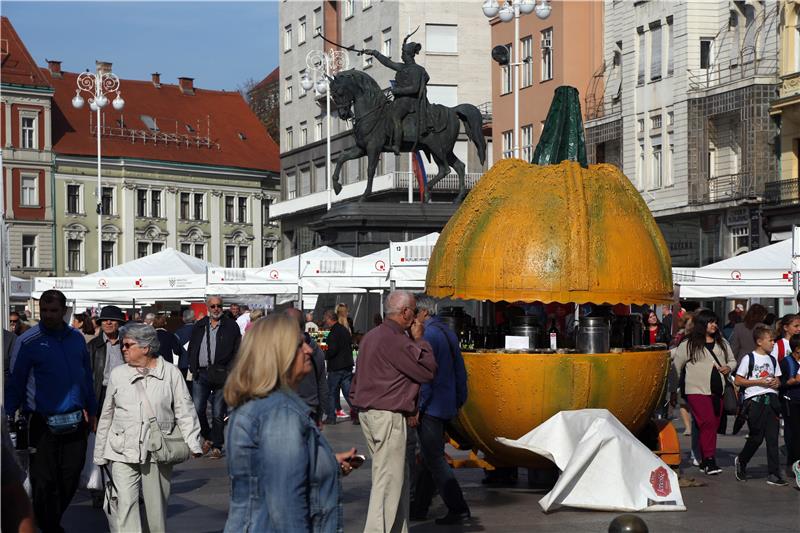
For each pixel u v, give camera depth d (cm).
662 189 5250
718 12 5072
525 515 1136
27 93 8881
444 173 3036
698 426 1437
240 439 525
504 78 6362
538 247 1211
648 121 5350
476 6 6938
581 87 5834
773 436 1359
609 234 1224
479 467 1342
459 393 1098
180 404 938
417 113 3000
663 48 5228
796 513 1159
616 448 1162
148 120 9844
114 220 9394
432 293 1282
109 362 1319
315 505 537
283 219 8269
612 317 1291
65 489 1055
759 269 2517
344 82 2981
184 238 9788
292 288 2712
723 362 1444
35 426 1045
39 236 8975
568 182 1237
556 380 1205
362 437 1978
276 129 11462
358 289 2980
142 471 930
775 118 4756
